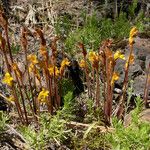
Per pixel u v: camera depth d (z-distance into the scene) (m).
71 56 1.00
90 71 0.95
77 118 0.81
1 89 0.87
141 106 0.81
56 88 0.79
